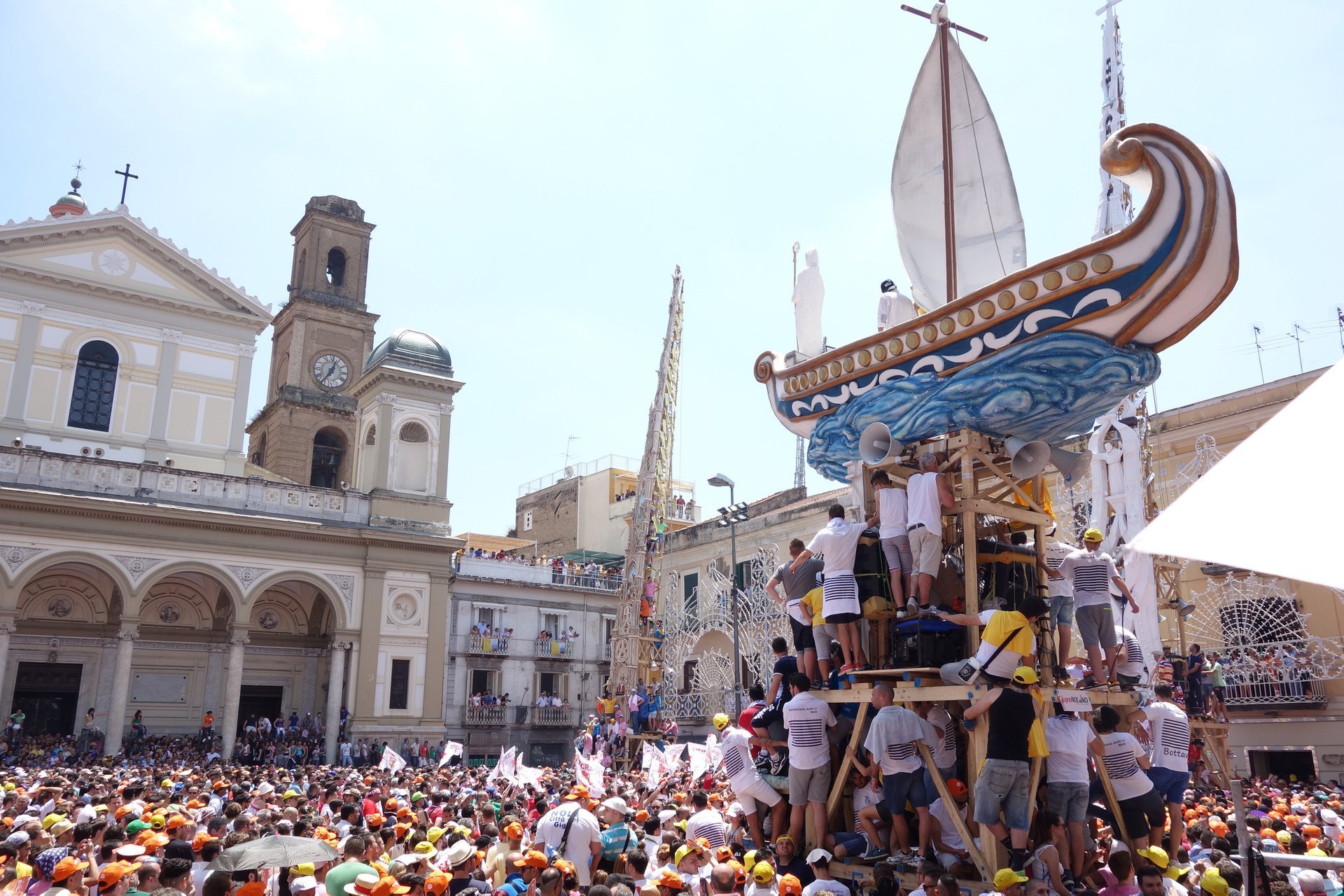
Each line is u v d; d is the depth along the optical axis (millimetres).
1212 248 7719
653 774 18094
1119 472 21797
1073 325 8539
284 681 41812
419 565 41562
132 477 36406
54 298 38656
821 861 8219
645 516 37812
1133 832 8852
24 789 15906
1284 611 25000
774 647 10844
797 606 10125
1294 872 7621
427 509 42594
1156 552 4844
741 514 35031
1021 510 9531
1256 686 24812
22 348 37562
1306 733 24047
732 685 39062
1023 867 7590
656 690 35344
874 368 10266
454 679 43594
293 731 39125
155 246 40875
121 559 35219
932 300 11391
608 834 10289
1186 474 26781
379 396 43594
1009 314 8961
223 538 37344
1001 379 8977
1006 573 9375
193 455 40500
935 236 11438
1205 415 26750
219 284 41969
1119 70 22297
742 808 10609
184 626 39844
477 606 45094
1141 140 8031
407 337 44938
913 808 9000
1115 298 8242
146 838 9141
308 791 17438
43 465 34875
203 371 41406
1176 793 9383
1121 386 8586
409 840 9711
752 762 10125
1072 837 8305
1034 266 8727
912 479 9266
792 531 39062
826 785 9250
